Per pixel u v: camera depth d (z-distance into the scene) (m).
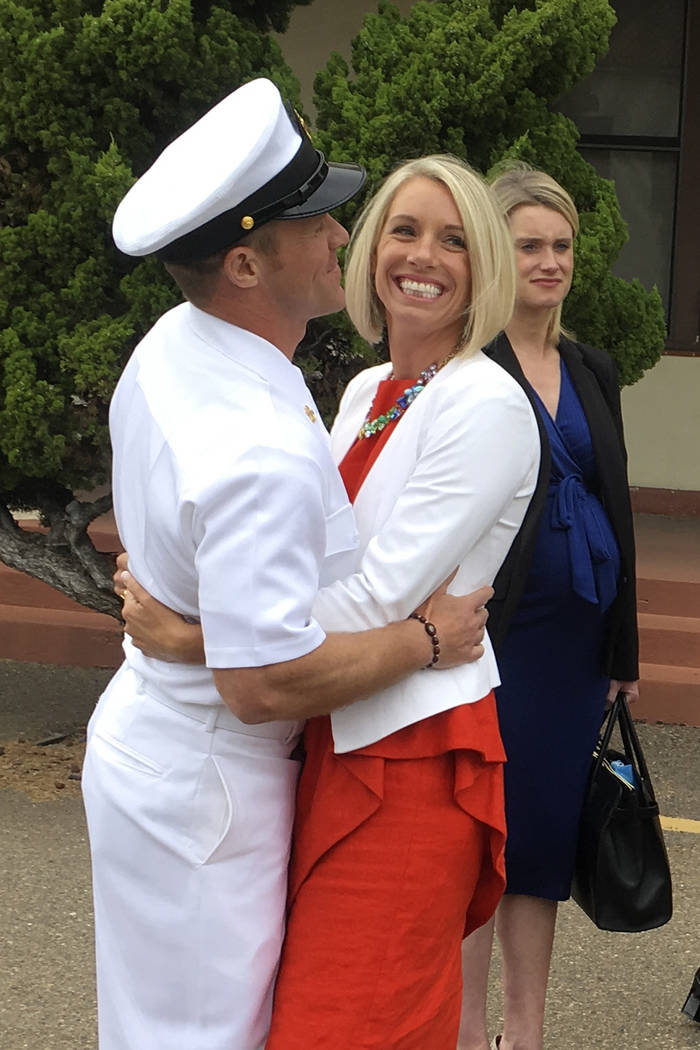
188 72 4.16
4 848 4.08
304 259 1.75
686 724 5.52
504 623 2.44
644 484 8.39
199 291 1.75
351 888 1.78
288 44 7.96
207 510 1.61
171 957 1.78
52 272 4.31
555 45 4.42
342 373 4.64
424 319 2.00
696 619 6.17
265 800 1.80
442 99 4.36
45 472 4.46
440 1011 1.82
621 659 2.76
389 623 1.78
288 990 1.79
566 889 2.75
